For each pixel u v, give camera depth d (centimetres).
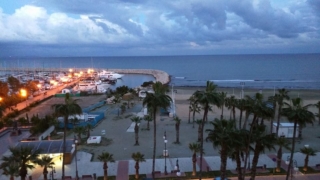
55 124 7650
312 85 18912
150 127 8044
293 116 3919
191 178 4688
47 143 5559
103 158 4606
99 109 10656
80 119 8156
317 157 5612
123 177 4769
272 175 4766
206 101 4019
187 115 9562
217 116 9350
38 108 11012
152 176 4688
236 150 3606
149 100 4259
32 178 4766
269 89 16425
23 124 8025
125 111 10294
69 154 5375
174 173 4891
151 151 6072
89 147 6375
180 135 7262
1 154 5800
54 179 4694
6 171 3828
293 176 4700
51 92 15475
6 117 8225
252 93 14325
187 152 5966
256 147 3694
